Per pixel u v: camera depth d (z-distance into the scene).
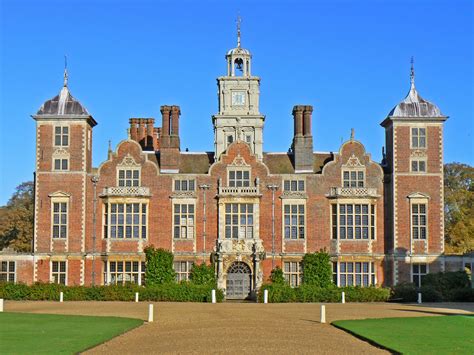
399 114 70.94
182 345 31.70
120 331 36.66
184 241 69.81
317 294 62.56
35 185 69.88
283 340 33.44
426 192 70.31
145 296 63.47
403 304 59.25
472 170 107.12
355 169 71.19
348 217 70.38
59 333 35.78
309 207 70.56
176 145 72.12
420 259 69.38
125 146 70.88
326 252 69.50
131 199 69.75
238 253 68.94
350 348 31.39
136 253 69.00
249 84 76.81
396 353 30.14
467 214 102.25
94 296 63.69
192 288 63.34
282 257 69.75
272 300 62.00
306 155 72.31
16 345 31.56
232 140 75.75
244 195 70.06
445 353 30.17
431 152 70.75
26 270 69.19
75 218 69.56
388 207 70.88
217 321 41.97
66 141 70.31
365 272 70.00
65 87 72.06
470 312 49.84
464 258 69.75
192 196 70.38
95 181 70.19
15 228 99.38
